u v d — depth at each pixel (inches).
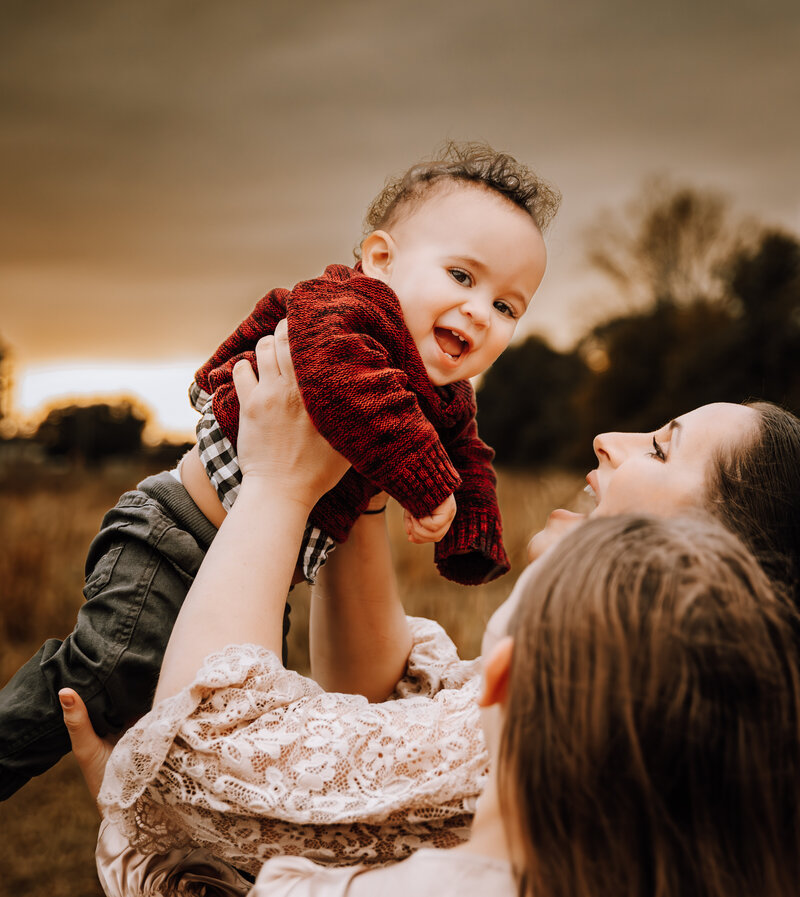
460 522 67.1
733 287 924.0
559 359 1298.0
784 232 889.5
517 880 33.2
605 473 56.7
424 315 64.8
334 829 45.6
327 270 63.6
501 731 34.4
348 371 52.4
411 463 53.0
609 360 1058.7
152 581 58.1
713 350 905.5
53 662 57.5
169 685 46.1
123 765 45.1
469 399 69.4
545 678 31.9
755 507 49.0
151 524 58.8
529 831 32.1
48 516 308.2
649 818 30.6
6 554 234.4
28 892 122.3
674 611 30.8
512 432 1317.7
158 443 695.1
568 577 32.8
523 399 1306.6
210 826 46.3
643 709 30.3
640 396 1037.2
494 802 36.1
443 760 46.6
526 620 33.3
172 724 44.6
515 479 555.2
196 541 59.5
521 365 1314.0
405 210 68.8
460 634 191.9
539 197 70.7
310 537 58.7
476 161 69.9
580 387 1151.6
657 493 50.6
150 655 56.7
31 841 135.9
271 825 45.6
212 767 44.9
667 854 30.7
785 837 31.3
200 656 46.4
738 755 30.4
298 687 48.2
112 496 421.1
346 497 58.9
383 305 60.6
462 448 69.8
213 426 59.5
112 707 56.7
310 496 51.5
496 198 67.3
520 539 258.2
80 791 154.7
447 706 49.7
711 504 49.8
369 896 35.4
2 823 142.0
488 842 35.6
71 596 223.5
